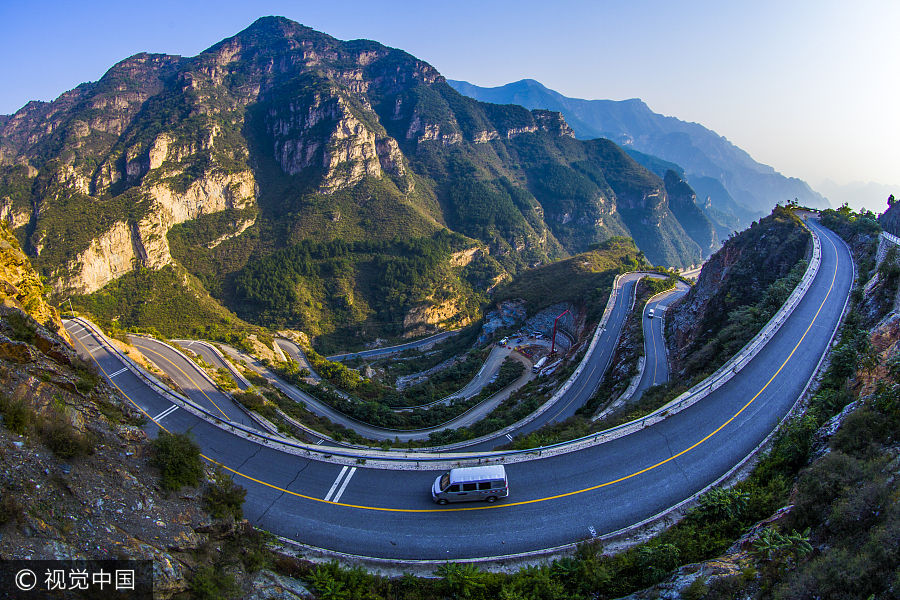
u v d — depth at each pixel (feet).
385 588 75.15
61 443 61.16
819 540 60.95
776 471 89.35
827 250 227.40
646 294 326.24
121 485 65.00
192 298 545.03
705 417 124.06
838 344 139.85
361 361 475.31
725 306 225.35
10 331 83.46
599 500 97.50
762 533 65.62
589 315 326.24
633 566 74.54
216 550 68.54
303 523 94.79
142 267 542.16
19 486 53.31
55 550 50.31
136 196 572.92
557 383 241.14
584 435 124.47
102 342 216.13
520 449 118.11
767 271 227.61
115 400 90.58
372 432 223.71
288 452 120.67
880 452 69.10
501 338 378.32
